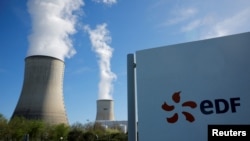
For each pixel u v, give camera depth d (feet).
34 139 78.33
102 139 86.79
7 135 73.31
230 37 9.82
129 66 11.43
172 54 10.66
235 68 9.57
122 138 88.84
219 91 9.70
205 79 9.97
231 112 9.44
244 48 9.53
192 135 9.90
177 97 10.29
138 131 10.71
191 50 10.35
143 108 10.78
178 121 10.16
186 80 10.25
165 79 10.59
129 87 11.23
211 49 10.05
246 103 9.27
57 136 82.94
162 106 10.49
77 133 85.46
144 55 11.15
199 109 9.93
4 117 77.92
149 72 10.92
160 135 10.35
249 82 9.30
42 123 83.61
